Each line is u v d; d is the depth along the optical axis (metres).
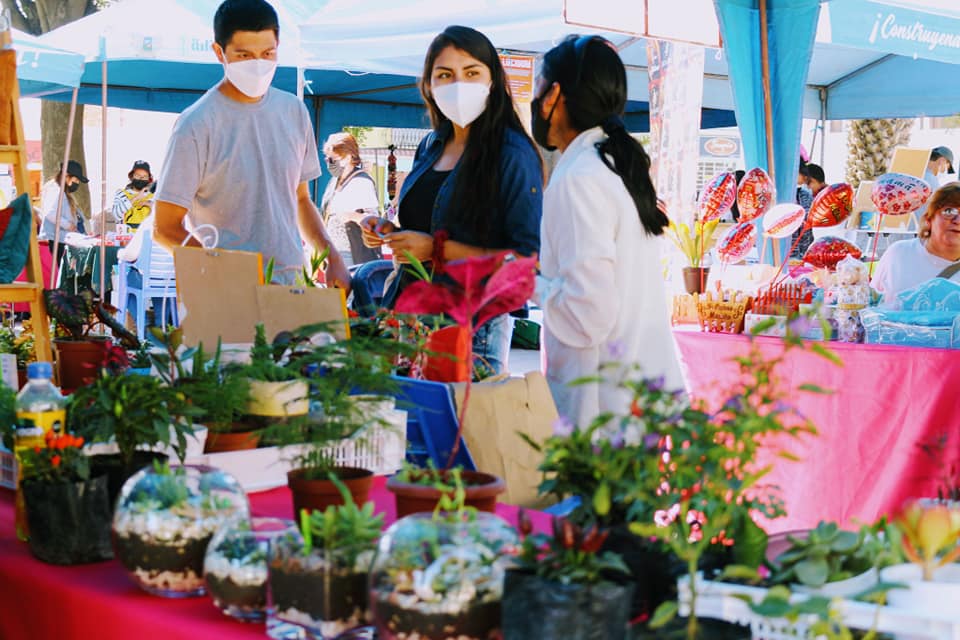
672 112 6.11
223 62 3.36
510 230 3.08
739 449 1.32
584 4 4.77
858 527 1.46
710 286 4.87
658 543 1.36
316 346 2.20
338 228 7.64
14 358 2.52
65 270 9.57
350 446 2.06
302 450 1.77
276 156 3.48
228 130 3.40
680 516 1.29
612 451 1.36
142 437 1.77
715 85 9.70
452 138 3.32
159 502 1.53
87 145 17.55
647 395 1.36
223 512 1.55
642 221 2.68
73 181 10.59
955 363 3.70
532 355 9.52
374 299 3.55
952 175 9.51
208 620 1.45
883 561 1.34
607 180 2.63
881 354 3.80
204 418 2.04
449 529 1.28
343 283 3.54
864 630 1.24
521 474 2.42
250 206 3.45
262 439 2.07
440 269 2.99
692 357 4.34
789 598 1.23
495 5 6.63
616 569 1.25
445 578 1.24
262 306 2.45
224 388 2.03
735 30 5.64
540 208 3.11
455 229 3.11
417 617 1.23
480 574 1.24
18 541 1.83
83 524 1.68
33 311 3.36
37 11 17.09
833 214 4.88
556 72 2.73
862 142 15.34
